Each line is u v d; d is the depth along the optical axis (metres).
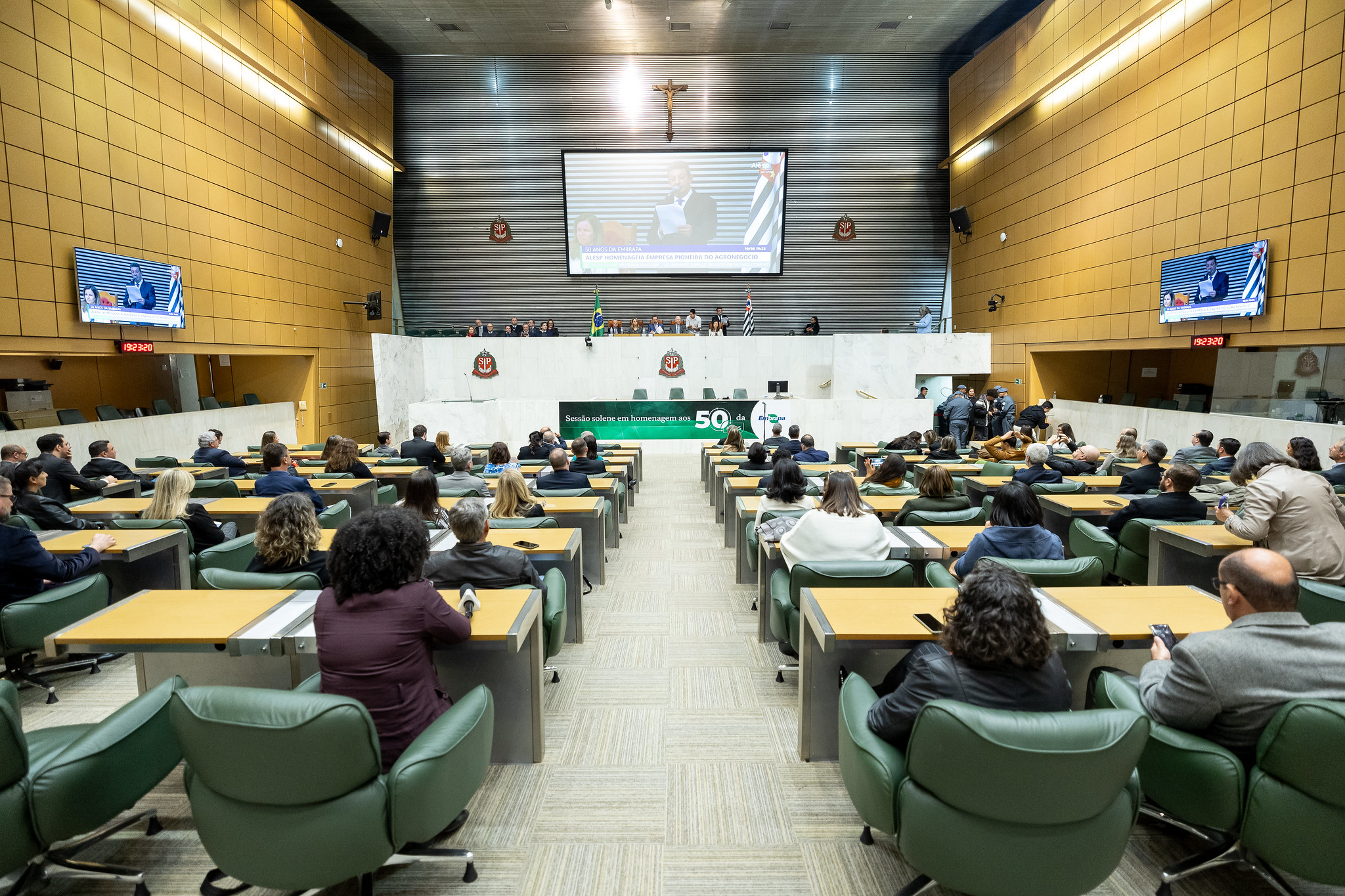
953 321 17.11
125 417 10.34
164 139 9.13
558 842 2.40
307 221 12.64
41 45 7.36
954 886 1.76
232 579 2.83
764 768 2.86
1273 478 3.35
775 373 15.46
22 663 3.62
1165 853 2.30
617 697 3.49
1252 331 8.48
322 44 13.13
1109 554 4.38
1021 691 1.79
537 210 16.88
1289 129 7.88
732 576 5.63
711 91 16.23
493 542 3.62
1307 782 1.72
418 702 2.09
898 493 5.14
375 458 8.33
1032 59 13.17
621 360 15.35
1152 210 10.19
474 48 15.37
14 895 2.08
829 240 17.23
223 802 1.76
